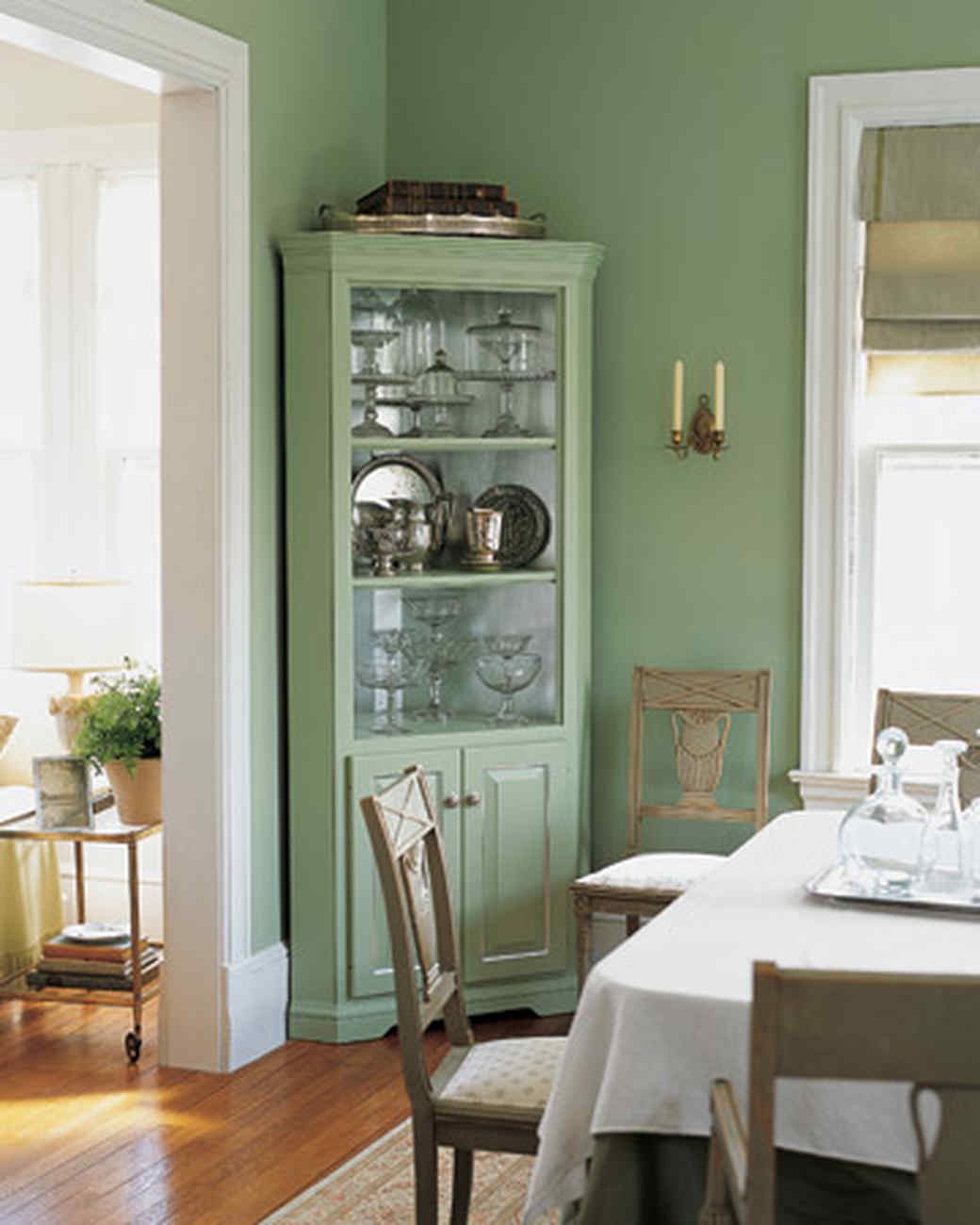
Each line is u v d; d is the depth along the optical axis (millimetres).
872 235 4695
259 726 4508
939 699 4156
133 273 5570
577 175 4992
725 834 4926
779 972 1828
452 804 4691
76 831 4590
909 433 4777
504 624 4859
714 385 4875
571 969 4875
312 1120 3986
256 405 4461
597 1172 2373
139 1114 4043
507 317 4746
